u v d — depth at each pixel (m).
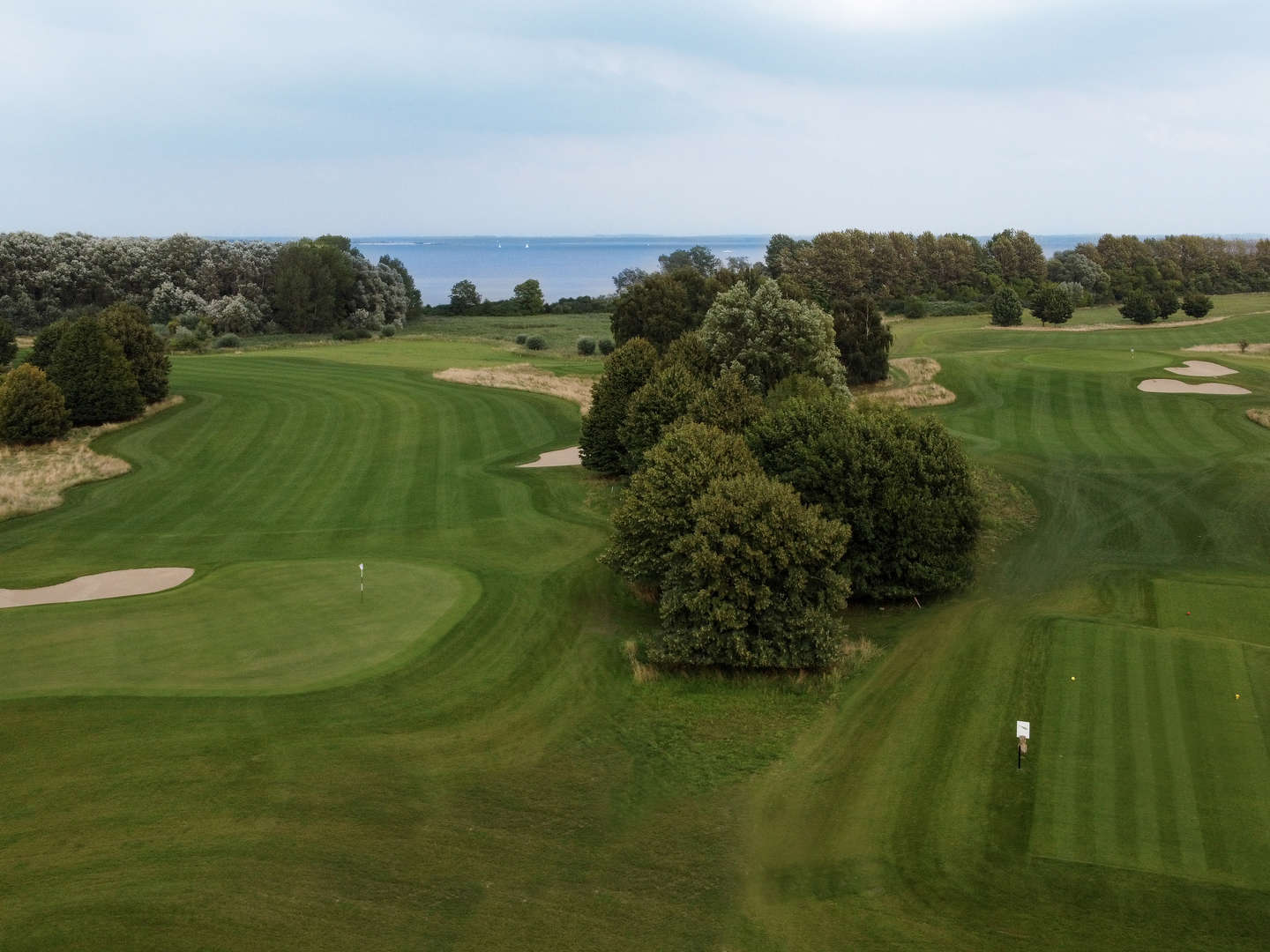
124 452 47.38
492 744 18.64
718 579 22.34
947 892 13.91
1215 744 17.39
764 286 47.97
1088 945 12.71
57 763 17.00
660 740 19.08
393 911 13.46
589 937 13.04
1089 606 25.70
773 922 13.41
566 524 34.53
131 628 23.20
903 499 26.33
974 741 18.23
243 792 16.41
